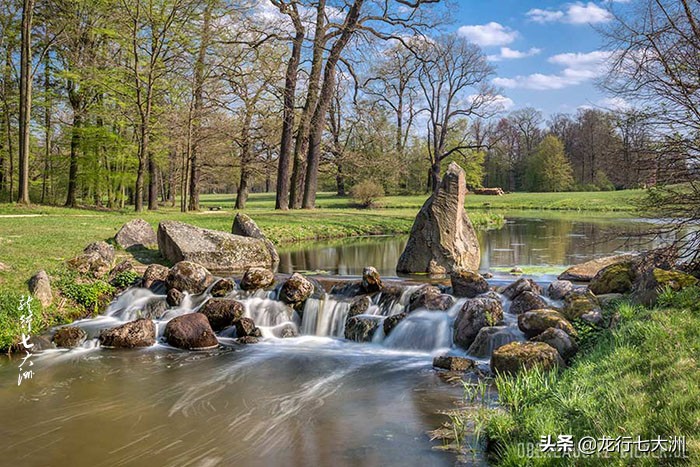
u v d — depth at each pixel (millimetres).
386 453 5391
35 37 28734
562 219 34125
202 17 27547
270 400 7082
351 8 30938
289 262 15977
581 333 7836
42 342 9430
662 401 4684
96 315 11234
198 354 9297
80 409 6832
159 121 28109
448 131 59031
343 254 17953
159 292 12047
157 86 27328
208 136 28766
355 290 11367
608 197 52719
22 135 24953
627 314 7332
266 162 34688
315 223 25141
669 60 7934
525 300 9328
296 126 32531
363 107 41469
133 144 29297
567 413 5219
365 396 7125
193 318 9977
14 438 6000
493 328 8500
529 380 6211
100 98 29734
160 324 10656
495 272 13695
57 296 11008
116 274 12523
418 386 7426
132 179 30609
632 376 5406
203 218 23297
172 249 14422
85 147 28672
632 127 8336
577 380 5934
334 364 8648
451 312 9781
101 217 22000
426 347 9305
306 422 6316
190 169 31531
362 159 42469
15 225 17266
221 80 28812
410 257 14211
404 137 58531
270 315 10805
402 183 63688
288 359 8961
